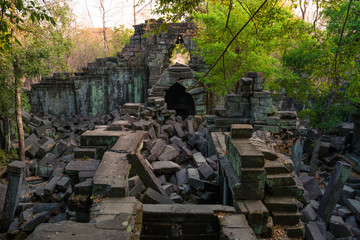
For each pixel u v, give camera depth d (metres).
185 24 23.05
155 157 9.62
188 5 5.25
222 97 22.34
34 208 7.23
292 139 11.53
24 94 13.98
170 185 7.73
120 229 3.24
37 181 11.13
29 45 11.93
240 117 11.95
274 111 11.66
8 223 6.77
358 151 15.62
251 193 5.19
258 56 15.39
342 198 9.96
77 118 23.00
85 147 7.02
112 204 4.38
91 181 5.45
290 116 11.62
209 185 7.27
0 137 14.89
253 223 4.82
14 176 6.71
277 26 13.64
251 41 15.24
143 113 15.90
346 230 7.38
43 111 22.86
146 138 10.59
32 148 13.98
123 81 24.28
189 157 10.64
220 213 4.79
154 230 4.84
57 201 7.96
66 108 23.52
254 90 11.52
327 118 14.09
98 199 4.58
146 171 5.93
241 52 17.17
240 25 15.38
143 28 23.69
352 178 13.83
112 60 24.19
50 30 11.90
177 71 18.89
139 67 24.42
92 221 3.91
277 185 5.42
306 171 15.03
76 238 2.88
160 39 23.12
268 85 16.80
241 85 11.72
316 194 9.45
